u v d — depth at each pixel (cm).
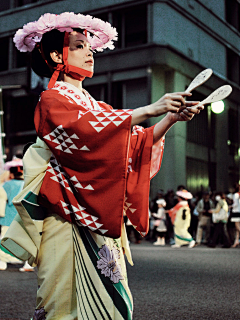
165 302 466
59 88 206
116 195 178
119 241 203
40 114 190
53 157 192
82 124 177
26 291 520
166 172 2323
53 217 194
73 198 185
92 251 189
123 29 2423
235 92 3052
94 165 179
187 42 2497
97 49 252
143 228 210
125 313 187
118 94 2408
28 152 198
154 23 2302
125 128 175
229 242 1248
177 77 2373
